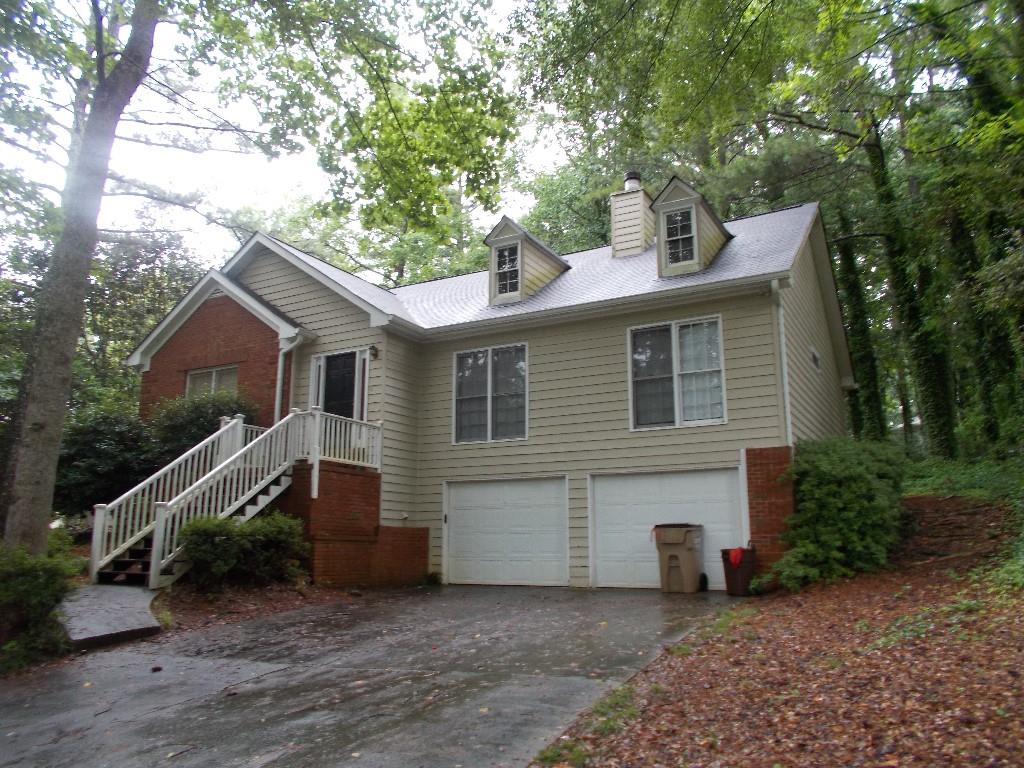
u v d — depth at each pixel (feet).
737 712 16.51
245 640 27.50
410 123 40.32
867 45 37.47
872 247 75.92
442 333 49.65
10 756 16.25
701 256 44.55
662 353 43.68
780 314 40.37
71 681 22.30
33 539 28.37
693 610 31.73
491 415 48.37
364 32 35.96
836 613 27.35
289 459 41.14
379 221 42.73
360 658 24.45
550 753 14.55
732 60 36.04
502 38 36.37
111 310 75.20
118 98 32.48
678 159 81.15
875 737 14.14
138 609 29.89
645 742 15.03
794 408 41.11
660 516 41.96
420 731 16.44
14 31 29.86
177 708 19.44
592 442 44.57
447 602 36.96
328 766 14.65
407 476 49.03
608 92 36.83
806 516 36.32
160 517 33.81
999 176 41.19
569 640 26.04
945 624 22.65
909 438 93.25
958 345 64.49
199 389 53.88
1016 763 12.28
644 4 33.88
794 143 67.00
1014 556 30.91
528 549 45.68
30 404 29.40
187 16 35.37
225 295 53.67
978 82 44.14
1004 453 56.34
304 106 38.45
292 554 38.91
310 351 50.55
